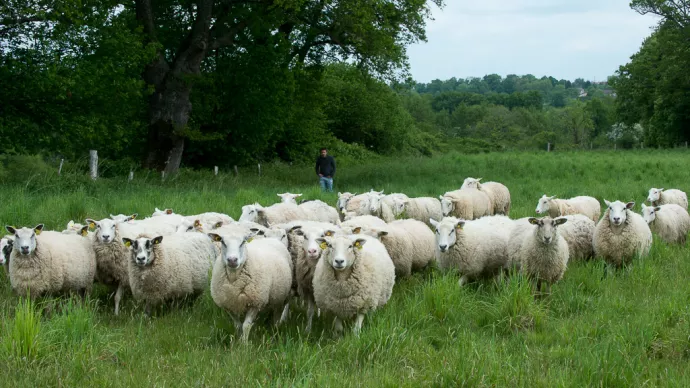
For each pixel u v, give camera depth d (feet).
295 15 84.79
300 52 96.68
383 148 192.85
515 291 27.50
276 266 27.76
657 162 97.25
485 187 56.95
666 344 23.48
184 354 23.26
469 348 22.95
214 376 21.26
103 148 89.51
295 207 43.75
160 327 27.12
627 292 31.04
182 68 79.25
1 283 31.73
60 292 30.35
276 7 81.92
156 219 39.06
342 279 25.93
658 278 32.89
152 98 80.38
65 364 21.09
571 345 23.81
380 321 24.59
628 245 36.27
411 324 26.02
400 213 47.34
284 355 22.13
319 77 101.65
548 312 28.32
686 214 47.29
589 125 288.92
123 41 68.90
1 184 57.36
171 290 30.12
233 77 90.38
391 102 189.47
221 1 81.92
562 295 30.45
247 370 21.90
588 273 33.55
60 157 88.17
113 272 32.30
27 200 46.39
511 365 21.48
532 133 325.62
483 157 126.62
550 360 22.70
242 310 26.43
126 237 29.35
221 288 26.18
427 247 35.94
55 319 23.84
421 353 23.09
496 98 467.11
